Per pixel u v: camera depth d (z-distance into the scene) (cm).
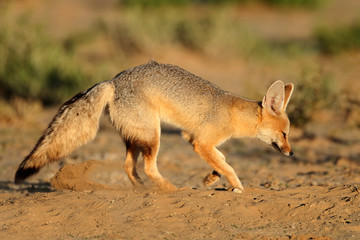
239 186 977
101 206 877
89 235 767
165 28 2950
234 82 2488
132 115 982
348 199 928
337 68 2211
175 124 1020
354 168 1304
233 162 1417
